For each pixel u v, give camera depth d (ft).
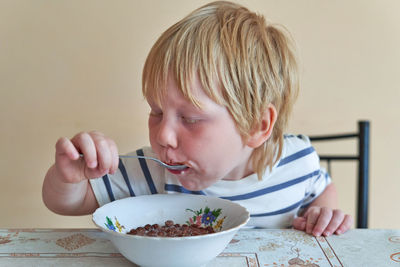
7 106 4.68
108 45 4.64
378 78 4.92
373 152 5.07
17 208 4.91
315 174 3.04
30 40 4.58
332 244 2.17
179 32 2.19
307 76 4.83
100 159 1.93
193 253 1.69
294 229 2.40
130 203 2.29
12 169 4.82
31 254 1.98
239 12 2.44
